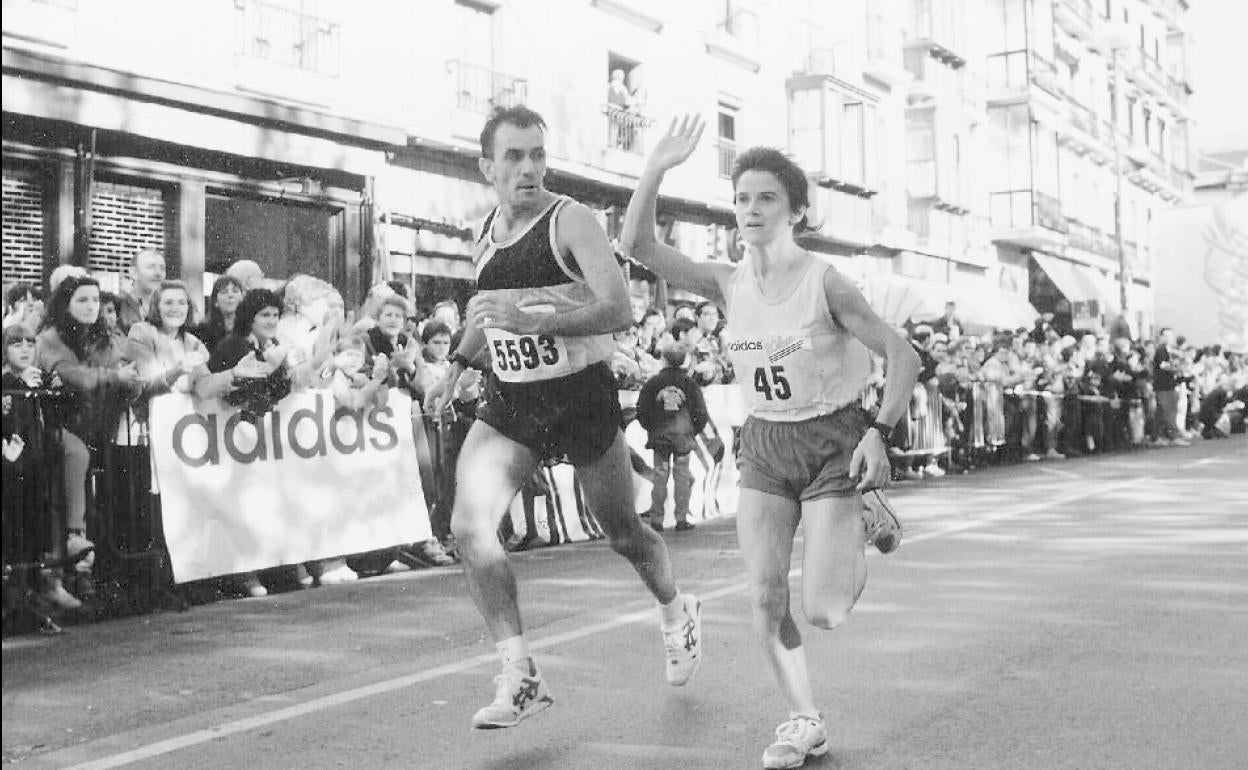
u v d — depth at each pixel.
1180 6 48.88
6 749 4.02
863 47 27.19
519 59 16.95
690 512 10.81
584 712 4.33
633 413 10.50
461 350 4.61
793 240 3.69
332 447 7.57
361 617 6.36
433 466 8.48
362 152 14.49
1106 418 19.14
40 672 5.15
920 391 14.05
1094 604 6.16
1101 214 39.66
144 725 4.32
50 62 11.11
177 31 12.52
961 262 30.80
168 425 6.68
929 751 3.80
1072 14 36.47
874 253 27.14
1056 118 34.94
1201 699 4.38
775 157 3.65
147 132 12.06
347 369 7.68
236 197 13.41
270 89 13.35
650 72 19.86
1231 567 7.25
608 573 7.73
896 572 7.17
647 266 3.94
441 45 15.63
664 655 5.24
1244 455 17.44
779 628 3.70
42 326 7.20
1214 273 24.19
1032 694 4.46
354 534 7.65
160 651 5.55
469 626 6.06
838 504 3.58
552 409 4.02
